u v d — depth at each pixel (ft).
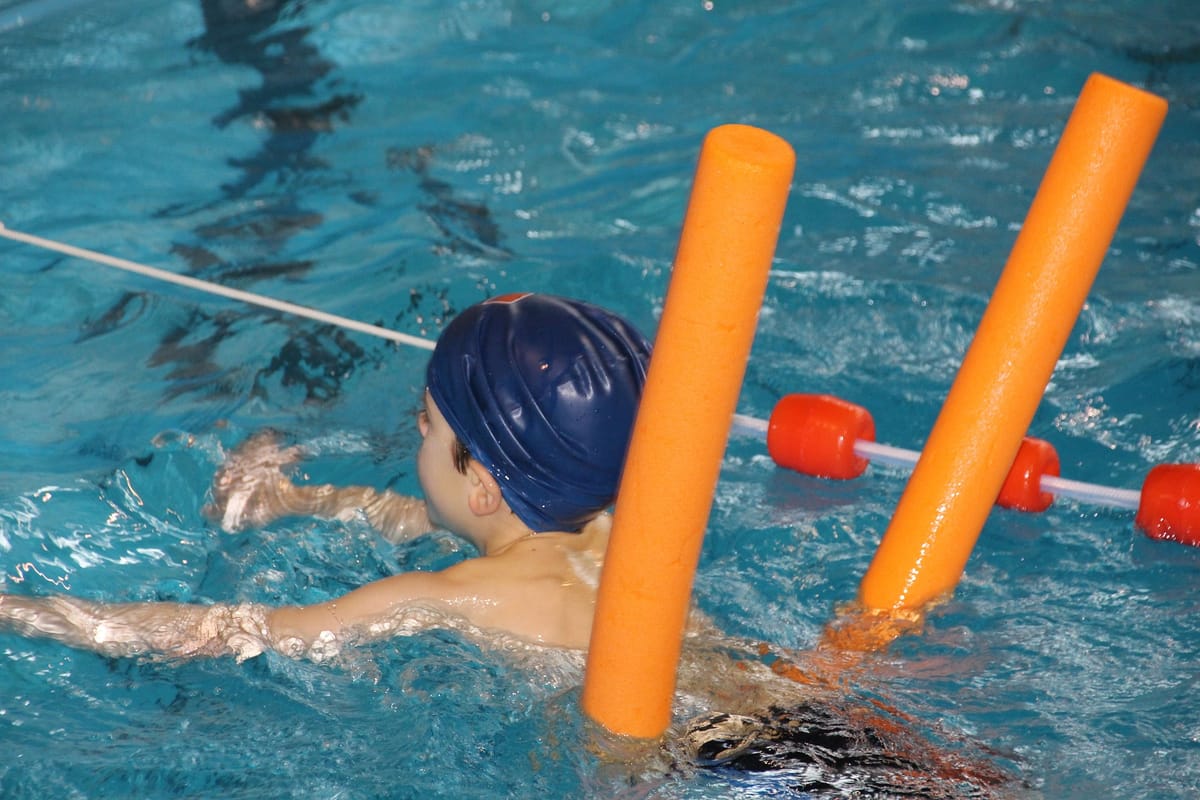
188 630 21.34
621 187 44.55
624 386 20.31
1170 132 53.21
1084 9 66.54
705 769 18.15
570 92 53.93
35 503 25.41
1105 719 19.67
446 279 36.52
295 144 47.09
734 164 13.26
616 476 20.65
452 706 19.69
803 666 21.01
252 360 31.89
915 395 32.09
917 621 21.90
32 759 18.56
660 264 37.70
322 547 25.07
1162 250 41.50
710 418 14.52
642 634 16.33
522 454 20.36
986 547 25.29
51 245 25.05
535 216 41.93
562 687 19.93
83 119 47.60
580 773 17.78
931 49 61.57
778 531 25.85
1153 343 34.30
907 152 49.75
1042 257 20.20
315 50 56.39
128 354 31.91
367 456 28.32
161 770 18.40
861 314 36.04
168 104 49.55
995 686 20.51
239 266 37.04
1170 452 29.37
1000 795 17.89
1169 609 22.91
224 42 56.39
